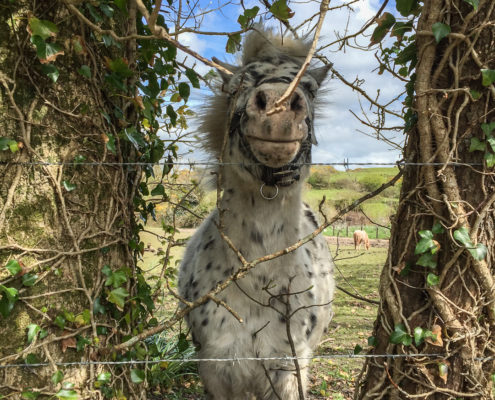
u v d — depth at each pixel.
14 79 1.82
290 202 2.59
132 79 2.21
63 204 1.93
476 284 1.93
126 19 2.20
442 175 1.91
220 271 2.62
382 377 2.07
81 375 1.97
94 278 2.04
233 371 2.59
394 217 2.11
